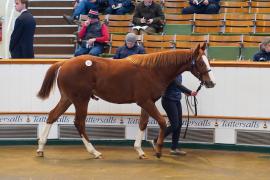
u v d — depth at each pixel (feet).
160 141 29.91
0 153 31.45
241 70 31.94
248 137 32.24
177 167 28.19
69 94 29.78
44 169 27.50
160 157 30.37
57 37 46.85
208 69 29.01
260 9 47.78
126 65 29.53
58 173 26.66
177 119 30.55
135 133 33.32
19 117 33.60
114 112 33.30
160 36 42.37
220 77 32.22
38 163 28.86
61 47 46.11
